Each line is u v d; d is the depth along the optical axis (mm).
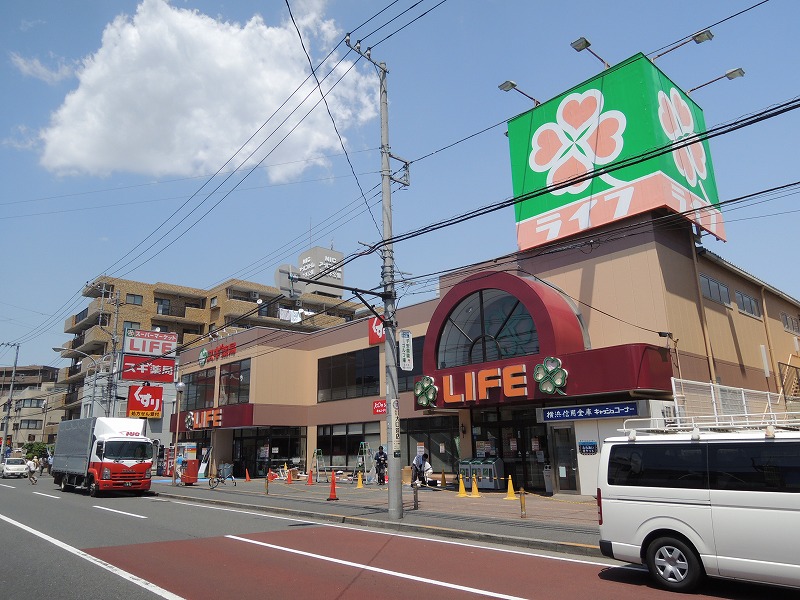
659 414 16828
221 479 29234
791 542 6820
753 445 7453
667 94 20969
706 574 7461
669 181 19297
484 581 8227
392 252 16094
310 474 28203
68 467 26594
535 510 15570
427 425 26562
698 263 21469
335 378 33031
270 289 62562
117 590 7734
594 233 20547
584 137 20969
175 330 61938
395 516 14547
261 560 9844
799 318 31375
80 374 56406
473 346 21719
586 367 17672
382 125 16781
